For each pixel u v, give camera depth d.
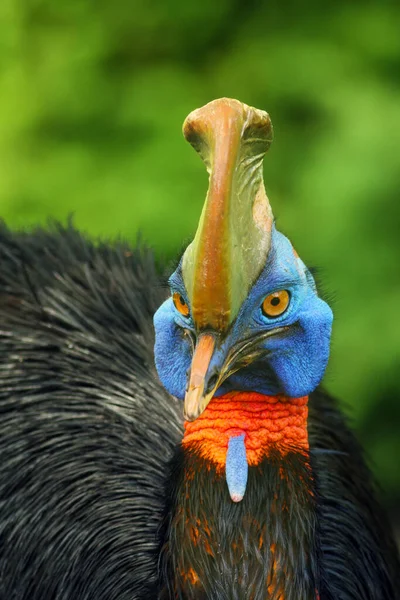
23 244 7.73
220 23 13.68
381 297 12.36
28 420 6.70
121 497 6.34
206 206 4.68
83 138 13.24
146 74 13.47
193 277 4.73
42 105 13.23
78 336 6.94
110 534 6.25
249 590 5.25
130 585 6.06
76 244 7.80
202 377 4.73
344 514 6.50
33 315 7.09
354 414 12.33
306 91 13.09
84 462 6.51
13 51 13.43
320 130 13.04
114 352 6.87
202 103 13.27
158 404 6.65
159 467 6.40
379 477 12.74
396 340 12.20
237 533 5.25
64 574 6.31
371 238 12.38
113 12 13.52
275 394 5.30
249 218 4.89
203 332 4.79
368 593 6.44
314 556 5.35
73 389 6.75
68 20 13.52
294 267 5.04
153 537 6.12
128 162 13.01
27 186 12.88
